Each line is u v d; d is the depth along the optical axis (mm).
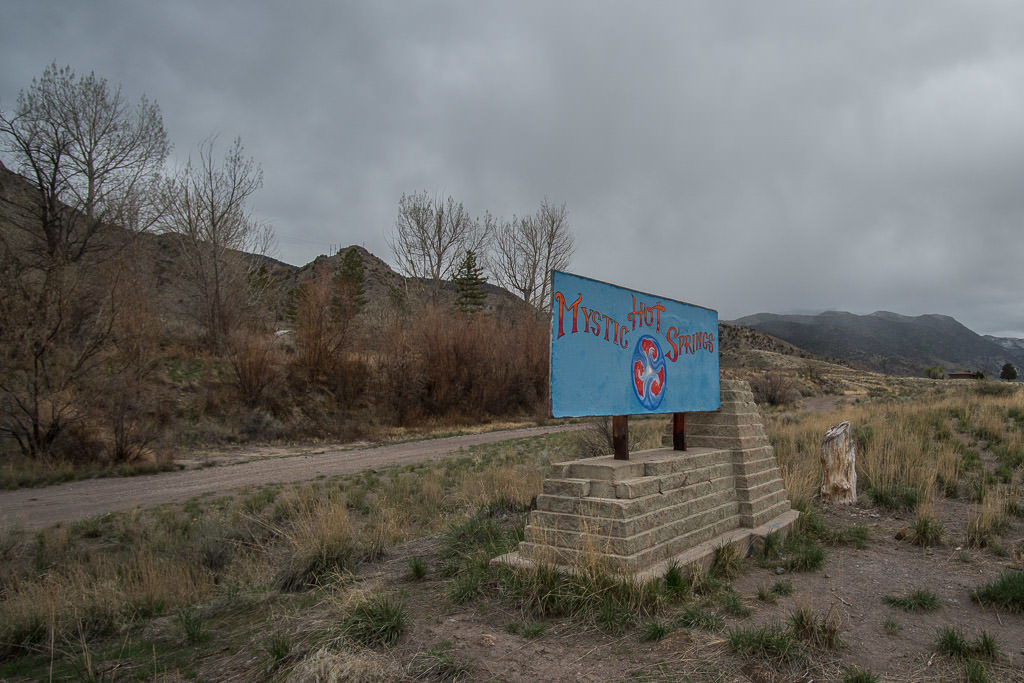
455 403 34812
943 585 5586
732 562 5906
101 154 31688
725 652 3883
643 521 5188
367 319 43594
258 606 5562
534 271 50906
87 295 20797
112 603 5879
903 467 10203
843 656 3959
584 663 3742
